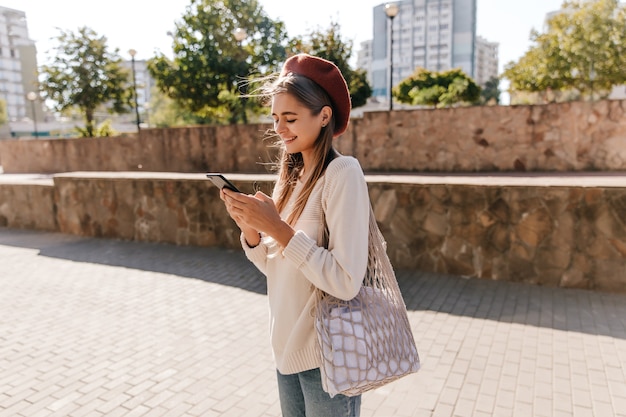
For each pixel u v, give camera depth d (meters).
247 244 1.48
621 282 4.34
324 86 1.30
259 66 23.36
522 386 2.76
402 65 129.88
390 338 1.30
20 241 7.08
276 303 1.40
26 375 3.04
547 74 23.11
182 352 3.32
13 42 98.06
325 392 1.33
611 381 2.79
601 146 8.91
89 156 16.17
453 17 125.88
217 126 12.45
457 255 4.92
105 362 3.20
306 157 1.39
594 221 4.37
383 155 10.49
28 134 66.94
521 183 4.62
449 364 3.04
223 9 22.73
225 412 2.59
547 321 3.69
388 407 2.59
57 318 4.01
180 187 6.45
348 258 1.20
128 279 5.05
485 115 9.56
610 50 20.66
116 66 27.62
